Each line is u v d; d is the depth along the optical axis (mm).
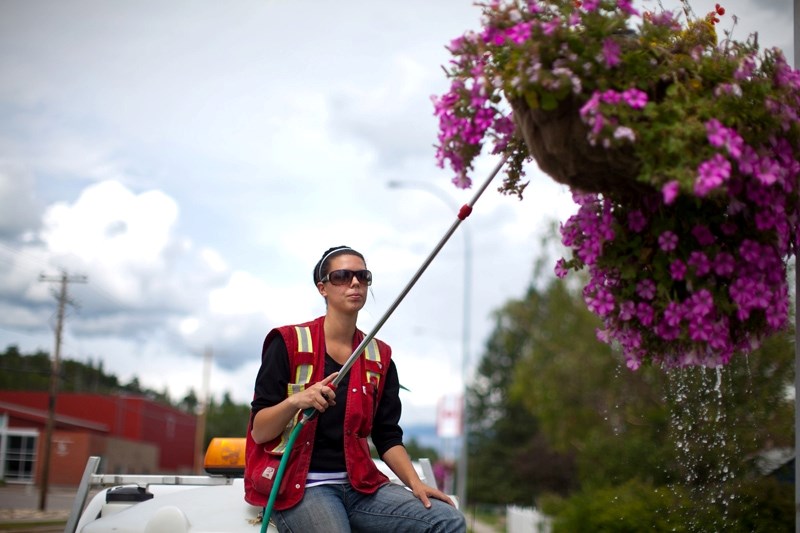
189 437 72375
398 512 3672
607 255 3303
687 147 2844
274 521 3660
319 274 4039
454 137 3236
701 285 3115
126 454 54875
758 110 3074
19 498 34969
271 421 3619
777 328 3273
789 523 7707
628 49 3074
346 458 3732
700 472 7824
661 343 3385
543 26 2961
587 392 24203
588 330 24797
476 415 69312
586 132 2955
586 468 17078
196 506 3830
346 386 3832
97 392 68500
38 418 49438
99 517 4031
